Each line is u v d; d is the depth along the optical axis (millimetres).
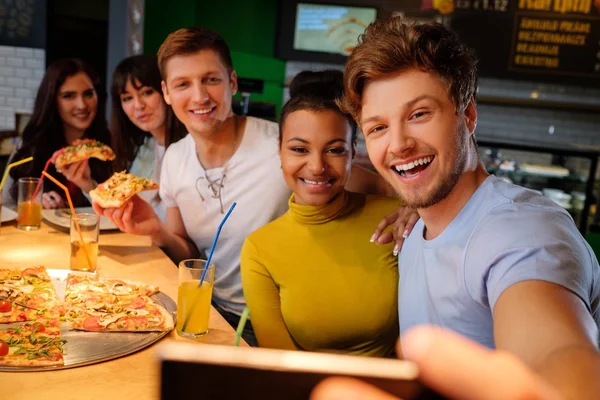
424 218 1438
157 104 3455
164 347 504
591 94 6426
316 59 6637
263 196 2498
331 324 1860
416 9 6379
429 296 1405
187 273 1615
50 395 1256
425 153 1285
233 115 2578
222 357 501
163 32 6398
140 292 1864
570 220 1204
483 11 6262
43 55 6105
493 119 6594
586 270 1091
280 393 498
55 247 2361
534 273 1040
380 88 1287
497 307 1058
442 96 1259
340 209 1936
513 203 1248
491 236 1192
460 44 1293
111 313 1666
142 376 1369
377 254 1887
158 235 2447
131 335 1573
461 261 1280
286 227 1958
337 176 1907
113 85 3473
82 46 6383
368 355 1887
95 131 3777
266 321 1911
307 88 1919
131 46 5996
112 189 2254
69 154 2812
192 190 2576
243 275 1960
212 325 1708
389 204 1999
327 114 1856
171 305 1793
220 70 2393
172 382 492
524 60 6285
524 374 534
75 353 1440
